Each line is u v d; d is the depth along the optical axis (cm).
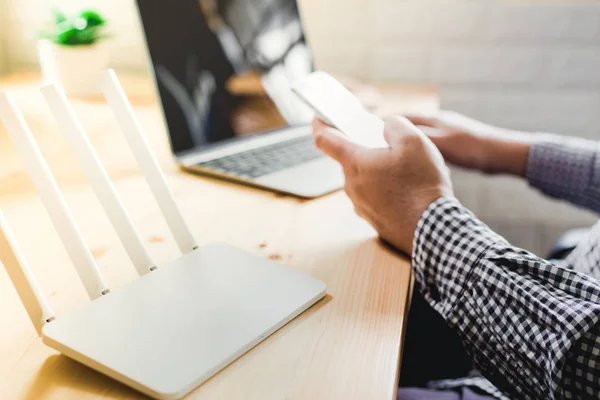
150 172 56
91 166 52
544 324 49
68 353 43
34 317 46
